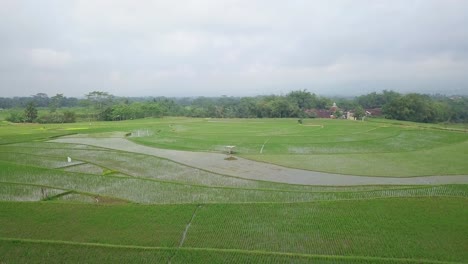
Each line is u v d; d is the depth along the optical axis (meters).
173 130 79.06
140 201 27.64
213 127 86.69
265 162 43.12
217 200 27.80
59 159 45.06
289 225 21.14
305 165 41.38
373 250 17.91
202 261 16.64
